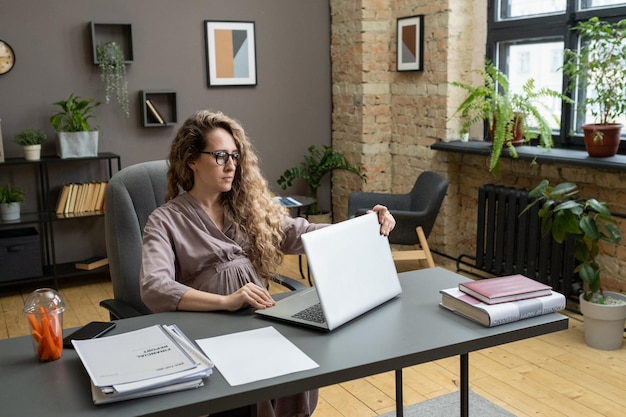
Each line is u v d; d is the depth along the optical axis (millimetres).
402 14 5020
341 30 5375
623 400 2822
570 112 4168
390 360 1528
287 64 5426
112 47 4637
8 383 1438
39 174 4715
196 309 1849
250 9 5207
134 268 2352
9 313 4156
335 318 1693
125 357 1492
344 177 5586
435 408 2787
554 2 4203
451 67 4660
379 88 5238
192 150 2043
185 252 2055
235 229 2145
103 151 4852
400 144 5238
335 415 2756
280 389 1409
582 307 3396
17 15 4484
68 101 4484
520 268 4082
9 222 4387
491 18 4625
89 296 4480
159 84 4973
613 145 3662
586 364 3188
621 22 3461
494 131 4242
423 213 4043
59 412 1304
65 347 1631
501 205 4203
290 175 5402
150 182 2467
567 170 3926
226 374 1453
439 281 2121
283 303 1874
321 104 5621
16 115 4578
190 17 5000
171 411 1312
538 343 3457
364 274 1844
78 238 4891
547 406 2783
